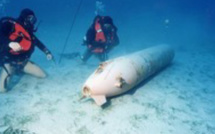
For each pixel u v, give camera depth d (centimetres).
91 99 250
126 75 239
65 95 264
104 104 239
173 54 385
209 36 806
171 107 240
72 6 2588
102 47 380
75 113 222
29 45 278
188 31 917
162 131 198
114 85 228
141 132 196
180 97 267
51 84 301
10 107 235
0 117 215
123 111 227
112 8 1570
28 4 3050
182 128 204
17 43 259
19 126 201
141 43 644
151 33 829
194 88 298
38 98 257
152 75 341
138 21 1153
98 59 442
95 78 224
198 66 407
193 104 251
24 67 304
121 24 1020
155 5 2241
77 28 935
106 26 359
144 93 272
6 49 261
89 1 2855
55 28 934
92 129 198
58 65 396
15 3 3091
